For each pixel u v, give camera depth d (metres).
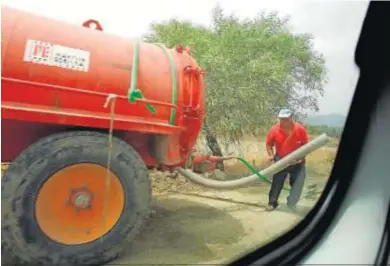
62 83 3.01
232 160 8.56
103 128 3.26
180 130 3.70
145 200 3.20
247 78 9.57
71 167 2.88
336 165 2.83
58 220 2.90
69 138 2.88
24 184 2.68
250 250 2.96
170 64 3.84
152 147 3.86
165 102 3.63
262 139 9.48
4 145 3.16
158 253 3.38
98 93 3.13
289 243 2.71
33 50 2.93
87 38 3.31
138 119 3.39
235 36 10.08
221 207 5.31
